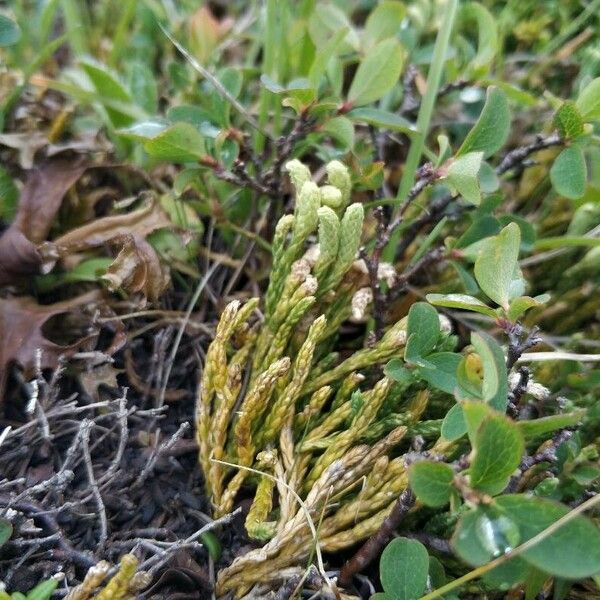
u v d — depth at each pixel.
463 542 0.09
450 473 0.09
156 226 0.16
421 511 0.13
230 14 0.24
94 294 0.16
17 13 0.21
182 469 0.14
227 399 0.13
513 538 0.09
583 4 0.23
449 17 0.16
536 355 0.14
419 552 0.10
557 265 0.18
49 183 0.16
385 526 0.11
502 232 0.11
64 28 0.23
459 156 0.14
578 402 0.15
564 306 0.17
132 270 0.15
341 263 0.14
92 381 0.15
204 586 0.13
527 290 0.17
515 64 0.23
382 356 0.14
